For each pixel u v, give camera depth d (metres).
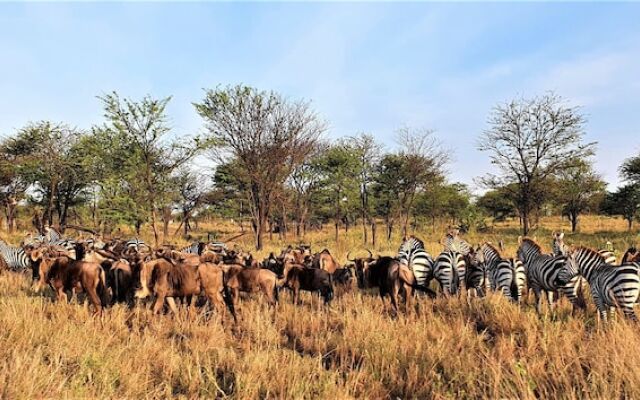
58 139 29.94
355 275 11.74
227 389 5.57
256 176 23.69
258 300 10.41
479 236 30.33
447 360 6.01
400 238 28.33
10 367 5.29
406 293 9.23
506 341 6.68
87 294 9.46
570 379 5.26
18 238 27.33
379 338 6.75
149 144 22.44
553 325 7.19
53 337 6.79
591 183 35.19
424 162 25.97
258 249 23.56
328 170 29.20
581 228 38.66
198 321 8.62
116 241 17.45
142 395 5.25
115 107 21.44
